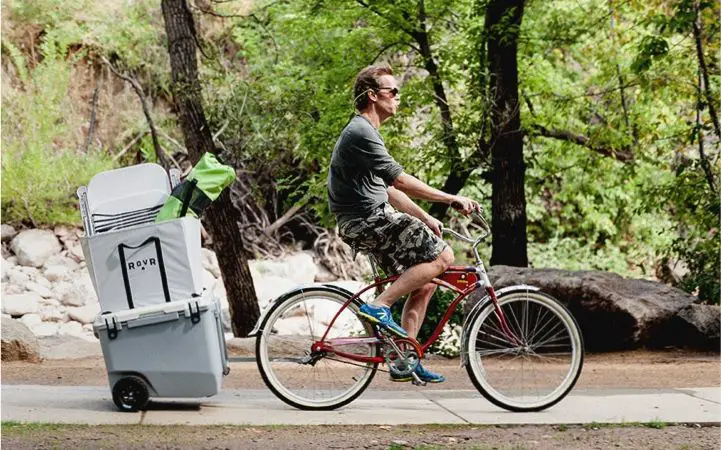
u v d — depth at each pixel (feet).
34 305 50.70
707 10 40.09
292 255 64.90
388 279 17.65
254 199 64.64
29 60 66.49
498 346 18.70
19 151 60.54
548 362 26.14
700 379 23.30
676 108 53.42
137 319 16.81
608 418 17.12
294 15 50.93
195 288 17.12
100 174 17.74
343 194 17.02
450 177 41.42
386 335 17.33
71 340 31.04
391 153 43.37
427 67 42.60
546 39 46.78
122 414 16.79
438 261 17.15
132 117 65.51
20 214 58.29
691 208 41.57
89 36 65.87
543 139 53.88
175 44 38.19
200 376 16.98
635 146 50.06
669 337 30.48
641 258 71.36
